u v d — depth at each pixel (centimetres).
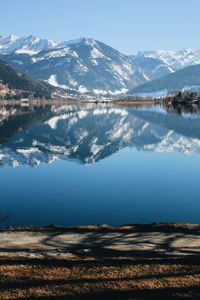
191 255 2234
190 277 1902
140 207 4306
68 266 2044
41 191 5047
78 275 1927
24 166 7012
